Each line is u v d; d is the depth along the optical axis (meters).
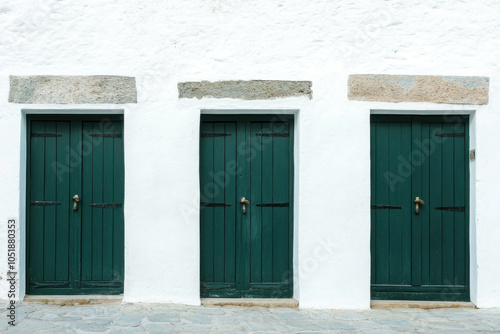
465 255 5.95
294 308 5.74
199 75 5.77
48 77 5.74
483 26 5.84
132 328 4.92
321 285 5.75
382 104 5.79
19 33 5.75
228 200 5.92
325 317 5.43
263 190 5.94
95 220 5.90
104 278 5.90
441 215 5.95
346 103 5.78
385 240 5.93
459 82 5.80
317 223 5.75
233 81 5.78
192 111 5.76
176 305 5.70
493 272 5.79
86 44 5.77
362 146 5.78
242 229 5.93
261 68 5.79
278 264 5.95
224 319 5.27
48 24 5.77
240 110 5.82
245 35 5.80
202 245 5.90
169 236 5.73
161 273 5.73
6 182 5.70
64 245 5.89
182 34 5.79
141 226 5.72
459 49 5.84
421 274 5.94
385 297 5.93
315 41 5.80
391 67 5.81
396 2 5.83
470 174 5.91
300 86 5.77
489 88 5.80
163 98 5.76
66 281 5.88
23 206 5.81
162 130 5.75
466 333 4.95
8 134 5.71
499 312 5.65
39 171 5.89
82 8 5.77
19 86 5.72
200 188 5.90
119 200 5.90
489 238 5.77
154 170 5.74
